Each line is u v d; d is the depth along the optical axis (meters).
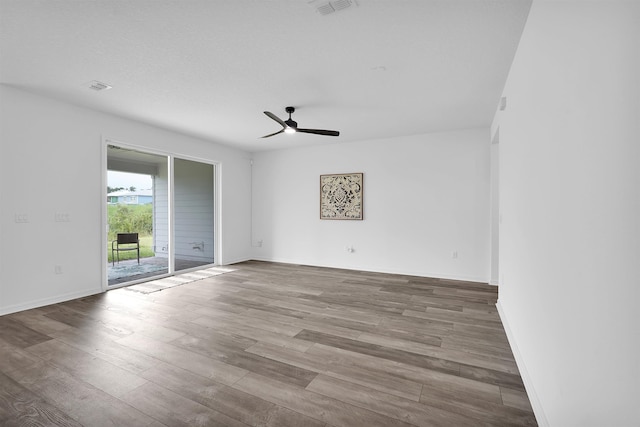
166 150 4.82
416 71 2.83
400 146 5.23
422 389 1.88
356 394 1.82
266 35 2.26
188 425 1.56
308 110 3.91
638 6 0.75
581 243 1.10
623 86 0.83
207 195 5.74
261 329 2.80
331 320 3.03
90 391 1.84
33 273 3.35
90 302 3.56
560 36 1.34
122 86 3.18
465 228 4.78
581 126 1.11
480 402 1.75
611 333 0.89
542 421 1.51
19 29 2.17
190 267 5.39
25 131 3.28
